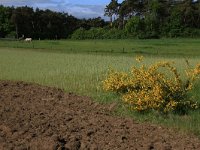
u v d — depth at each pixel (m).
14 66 25.05
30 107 13.35
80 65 23.36
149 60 24.50
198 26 92.31
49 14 117.50
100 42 70.00
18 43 63.59
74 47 51.56
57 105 13.74
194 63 20.78
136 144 9.47
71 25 121.56
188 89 12.90
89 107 13.52
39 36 113.06
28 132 10.42
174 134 10.41
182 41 68.38
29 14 112.81
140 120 11.95
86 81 17.67
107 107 13.48
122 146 9.32
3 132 10.51
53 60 28.72
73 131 10.52
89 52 40.84
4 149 9.18
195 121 11.52
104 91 15.41
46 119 11.71
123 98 13.44
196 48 46.78
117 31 95.44
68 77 19.06
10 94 15.59
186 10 91.25
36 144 9.45
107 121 11.62
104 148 9.19
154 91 12.52
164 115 12.29
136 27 90.44
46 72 21.20
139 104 12.45
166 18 94.00
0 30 109.44
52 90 16.39
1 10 110.38
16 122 11.41
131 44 59.91
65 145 9.39
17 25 109.69
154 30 89.69
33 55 35.53
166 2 101.06
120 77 14.83
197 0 97.69
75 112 12.71
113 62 24.08
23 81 19.06
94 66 22.12
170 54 35.78
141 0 114.12
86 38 99.69
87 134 10.16
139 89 13.91
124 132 10.44
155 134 10.34
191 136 10.29
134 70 14.22
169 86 12.80
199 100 12.84
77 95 15.35
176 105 12.32
